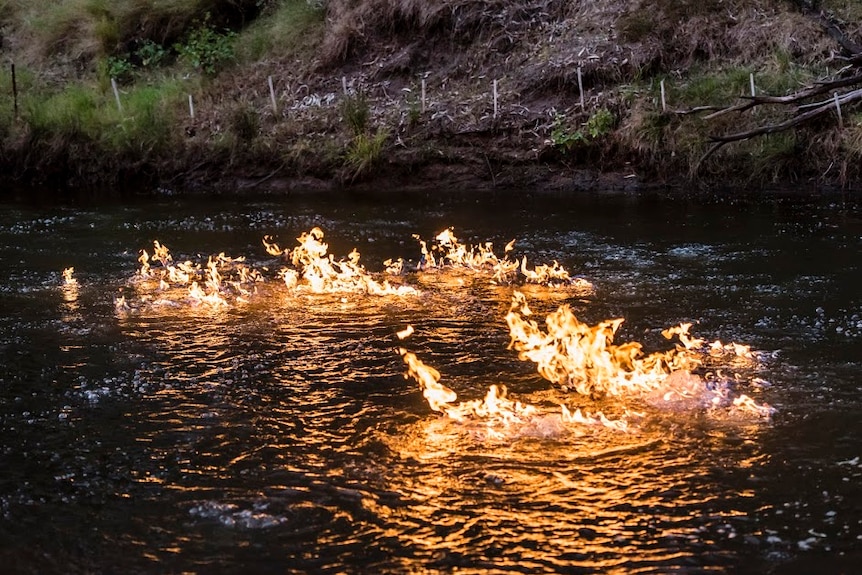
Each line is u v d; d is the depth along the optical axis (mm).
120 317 5770
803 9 12031
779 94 11094
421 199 10836
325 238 8594
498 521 3014
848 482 3238
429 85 13125
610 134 11383
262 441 3715
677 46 12273
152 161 12625
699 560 2764
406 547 2867
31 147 13133
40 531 3008
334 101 13242
